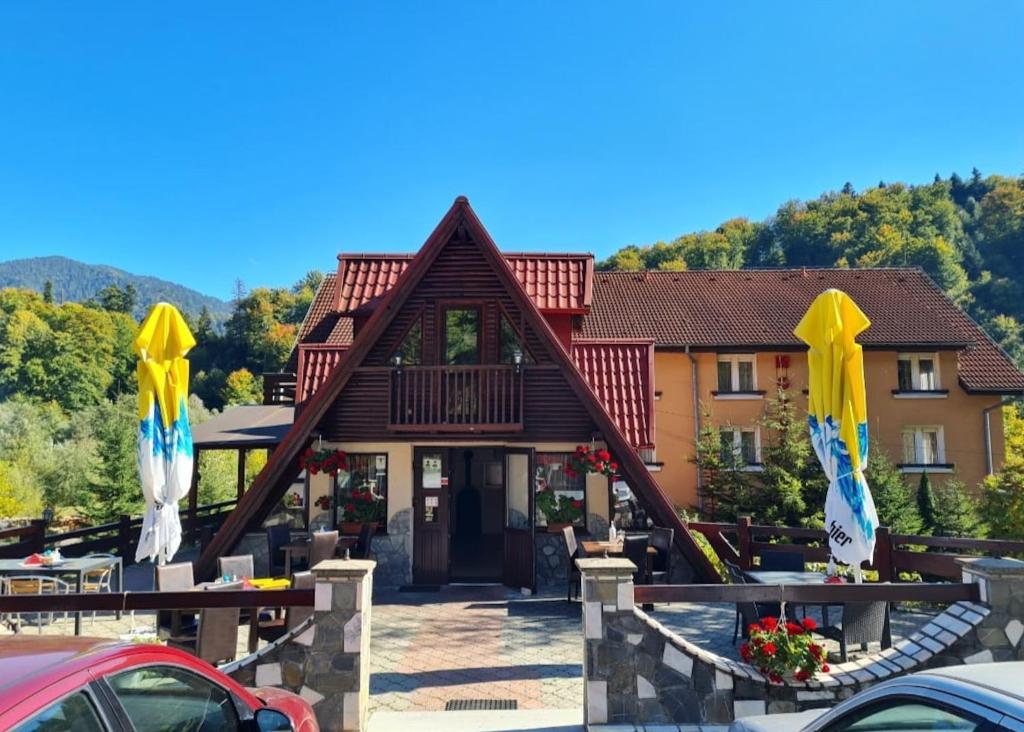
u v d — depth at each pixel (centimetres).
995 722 226
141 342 823
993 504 1616
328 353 1315
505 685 698
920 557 930
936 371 2339
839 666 602
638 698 566
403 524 1226
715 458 1995
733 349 2291
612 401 1246
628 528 1380
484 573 1273
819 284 2714
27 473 2830
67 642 286
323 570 573
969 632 570
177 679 306
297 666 564
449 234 1170
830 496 771
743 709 566
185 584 784
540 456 1248
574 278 1334
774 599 582
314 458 1159
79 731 238
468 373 1166
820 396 795
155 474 809
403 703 646
